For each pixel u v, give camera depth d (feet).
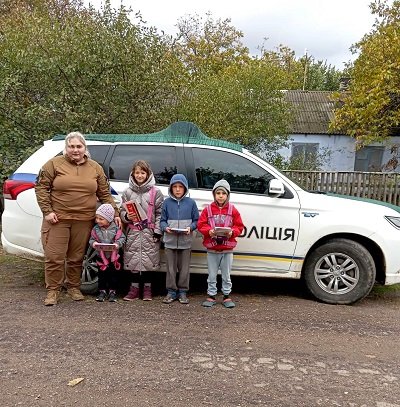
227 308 15.94
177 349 12.27
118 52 28.12
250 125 48.49
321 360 11.98
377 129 50.96
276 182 16.35
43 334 13.00
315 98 72.84
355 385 10.64
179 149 17.20
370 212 16.78
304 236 16.58
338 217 16.52
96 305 15.72
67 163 15.21
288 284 19.65
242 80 48.88
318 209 16.61
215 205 15.61
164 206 15.64
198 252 16.85
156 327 13.83
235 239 15.76
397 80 46.34
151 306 15.83
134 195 15.80
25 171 17.12
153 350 12.14
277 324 14.55
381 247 16.52
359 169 63.72
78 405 9.33
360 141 54.13
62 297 16.52
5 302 15.83
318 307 16.49
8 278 19.16
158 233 15.71
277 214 16.58
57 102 28.04
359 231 16.49
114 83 28.71
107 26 28.94
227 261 15.88
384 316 15.90
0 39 30.27
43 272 20.20
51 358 11.48
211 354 12.03
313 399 9.88
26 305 15.53
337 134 63.10
